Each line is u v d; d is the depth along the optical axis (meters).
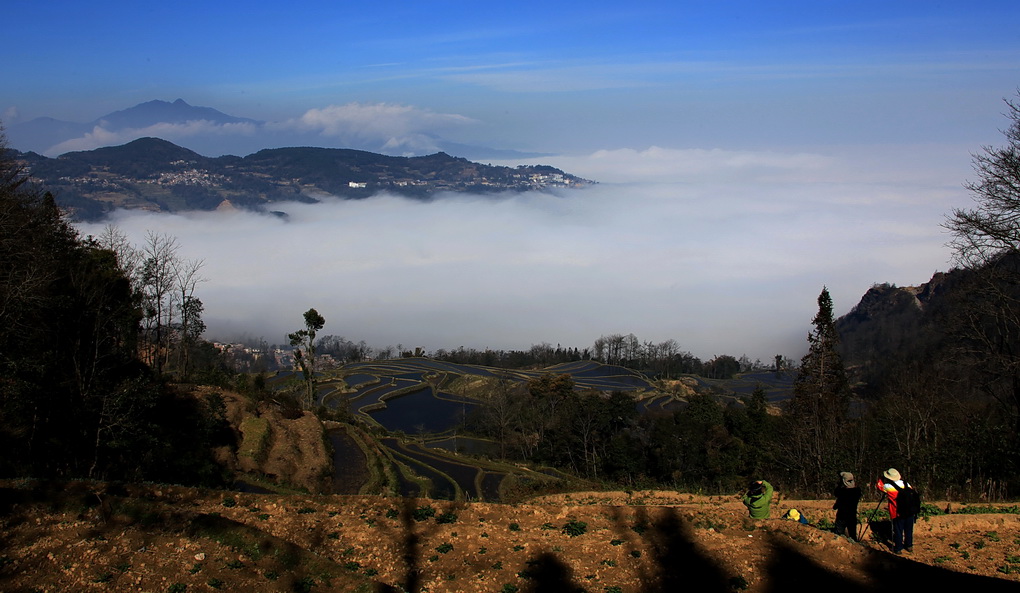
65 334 31.38
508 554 16.86
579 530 18.12
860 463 37.88
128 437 31.12
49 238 36.41
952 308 37.44
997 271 30.50
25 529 15.76
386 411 99.38
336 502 20.09
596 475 59.09
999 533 19.08
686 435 52.56
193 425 38.53
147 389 32.94
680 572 15.95
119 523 16.45
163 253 61.16
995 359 31.33
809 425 40.31
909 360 61.75
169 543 15.66
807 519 21.09
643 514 19.25
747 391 117.62
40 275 30.91
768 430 54.44
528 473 57.72
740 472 49.75
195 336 64.19
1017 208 29.08
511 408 82.75
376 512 19.38
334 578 14.85
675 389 116.00
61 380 29.86
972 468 33.88
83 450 29.72
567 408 72.50
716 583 15.43
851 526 18.36
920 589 15.01
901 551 17.72
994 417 38.53
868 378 79.00
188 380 53.44
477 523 18.83
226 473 37.50
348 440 55.28
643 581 15.58
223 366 89.00
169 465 32.75
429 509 19.61
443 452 63.53
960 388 42.25
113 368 33.75
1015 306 30.81
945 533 19.28
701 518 19.03
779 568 16.11
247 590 14.09
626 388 117.50
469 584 15.41
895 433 38.06
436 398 109.56
